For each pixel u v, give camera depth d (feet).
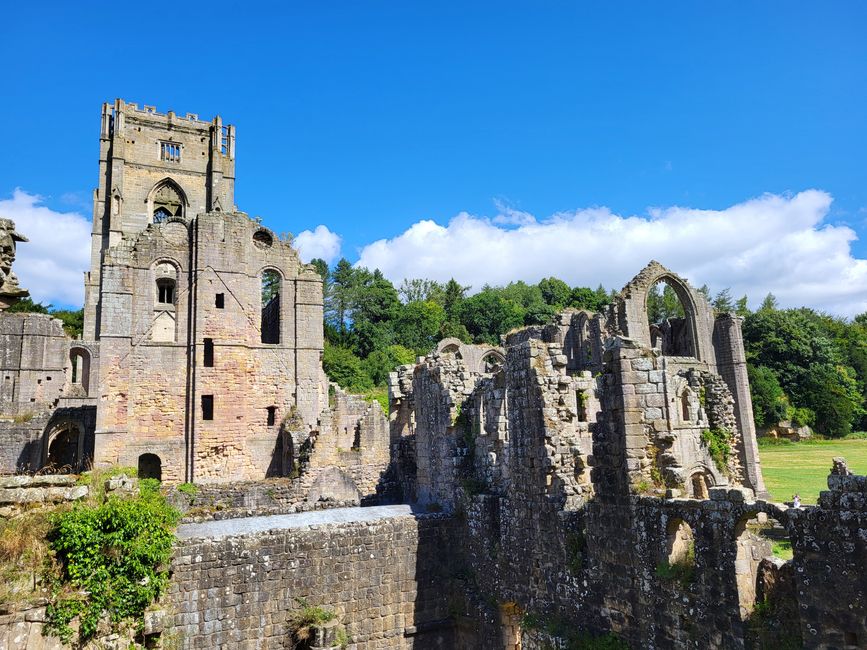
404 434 109.50
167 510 71.82
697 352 142.51
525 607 63.77
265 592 68.95
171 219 143.13
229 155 261.65
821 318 367.66
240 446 140.87
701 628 42.22
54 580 56.75
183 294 142.10
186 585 65.92
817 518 35.60
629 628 48.80
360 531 74.33
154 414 135.95
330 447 120.67
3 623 53.16
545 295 460.14
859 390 307.99
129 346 135.64
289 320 150.61
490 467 77.10
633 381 50.70
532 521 63.41
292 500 113.70
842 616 34.01
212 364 141.49
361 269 383.65
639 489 48.83
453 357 90.33
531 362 64.69
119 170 240.32
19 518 58.75
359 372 286.87
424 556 76.84
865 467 174.29
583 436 68.03
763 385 261.44
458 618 74.79
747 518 40.19
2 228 64.54
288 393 147.84
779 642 37.81
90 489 65.31
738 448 135.64
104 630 58.54
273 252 151.33
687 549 46.65
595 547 53.16
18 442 141.38
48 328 184.34
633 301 136.67
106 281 135.54
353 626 72.08
